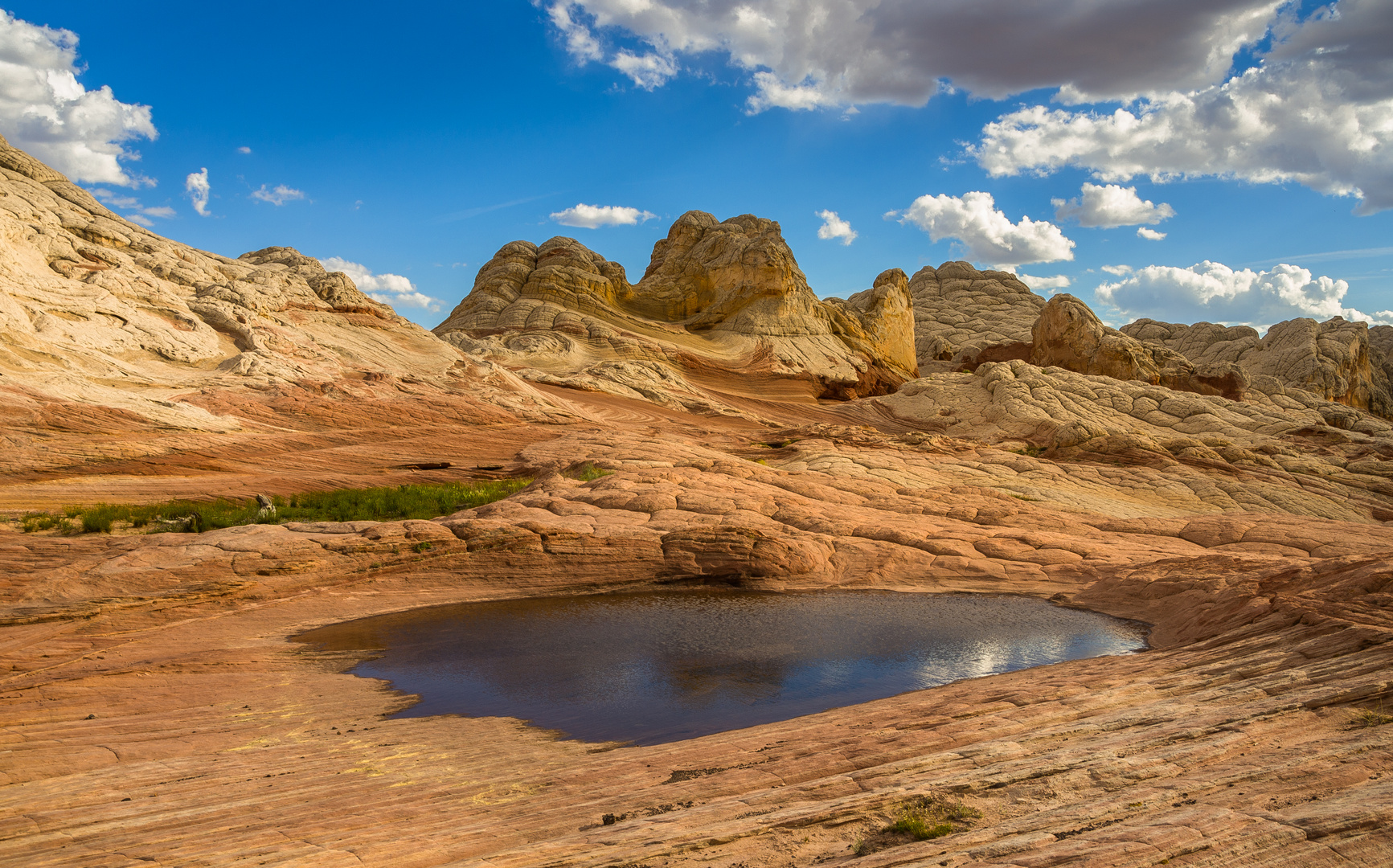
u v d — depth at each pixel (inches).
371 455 1235.2
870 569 733.9
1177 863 175.3
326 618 569.3
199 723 357.7
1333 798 209.8
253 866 199.2
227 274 1620.3
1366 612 377.7
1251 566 591.5
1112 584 656.4
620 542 706.8
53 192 1473.9
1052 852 182.1
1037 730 287.4
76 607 505.0
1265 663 342.0
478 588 655.1
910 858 186.1
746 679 440.1
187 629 517.0
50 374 1053.8
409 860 203.6
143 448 1000.2
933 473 1301.7
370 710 386.6
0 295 1083.3
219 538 624.1
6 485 854.5
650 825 216.4
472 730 356.8
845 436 1604.3
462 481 1160.8
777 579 707.4
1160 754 251.1
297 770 295.3
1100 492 1284.4
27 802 256.5
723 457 1216.8
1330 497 1341.0
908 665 469.4
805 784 243.8
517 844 216.1
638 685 429.1
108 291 1284.4
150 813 245.8
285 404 1284.4
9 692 382.3
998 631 551.5
